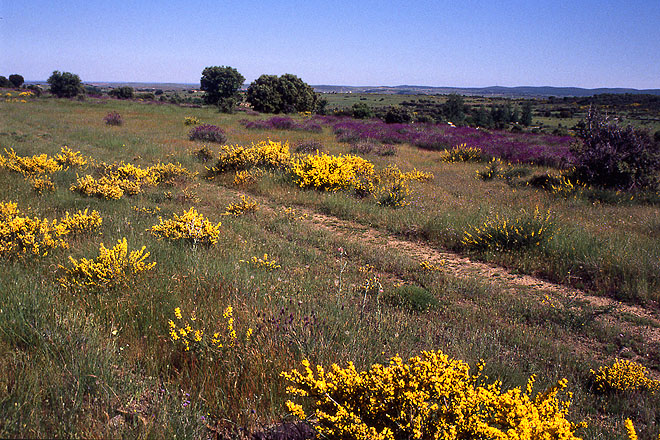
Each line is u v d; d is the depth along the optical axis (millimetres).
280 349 3484
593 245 7770
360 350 3795
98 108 47688
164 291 4660
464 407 2088
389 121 41500
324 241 8445
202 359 3303
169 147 20875
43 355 2980
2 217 6523
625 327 5426
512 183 15484
